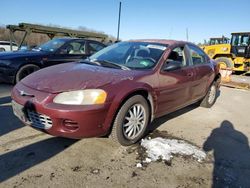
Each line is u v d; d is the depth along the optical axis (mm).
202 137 4023
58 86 3098
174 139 3828
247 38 13500
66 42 7418
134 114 3455
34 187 2523
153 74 3713
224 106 6141
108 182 2682
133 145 3523
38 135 3646
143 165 3039
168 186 2689
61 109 2896
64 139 3549
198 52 5234
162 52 4102
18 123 4035
